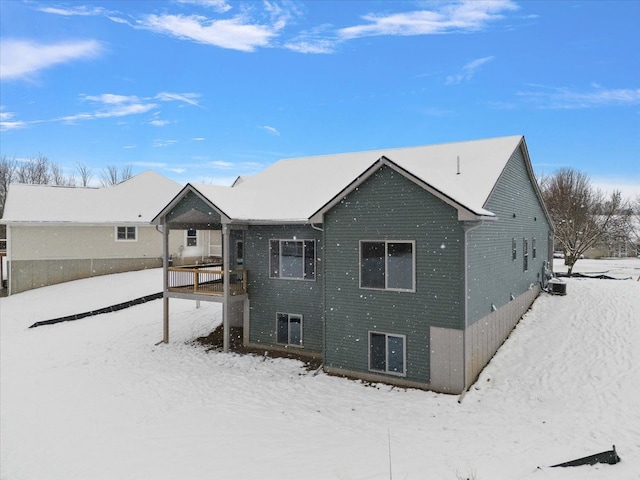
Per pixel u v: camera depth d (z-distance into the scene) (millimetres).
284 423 10945
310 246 16047
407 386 13148
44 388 14102
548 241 24234
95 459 9484
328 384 13539
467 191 14188
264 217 16250
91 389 13867
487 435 10031
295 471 8477
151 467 8938
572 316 17375
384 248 13523
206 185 17625
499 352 14836
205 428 10766
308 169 20203
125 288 26188
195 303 23375
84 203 31109
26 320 22172
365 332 13867
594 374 12867
